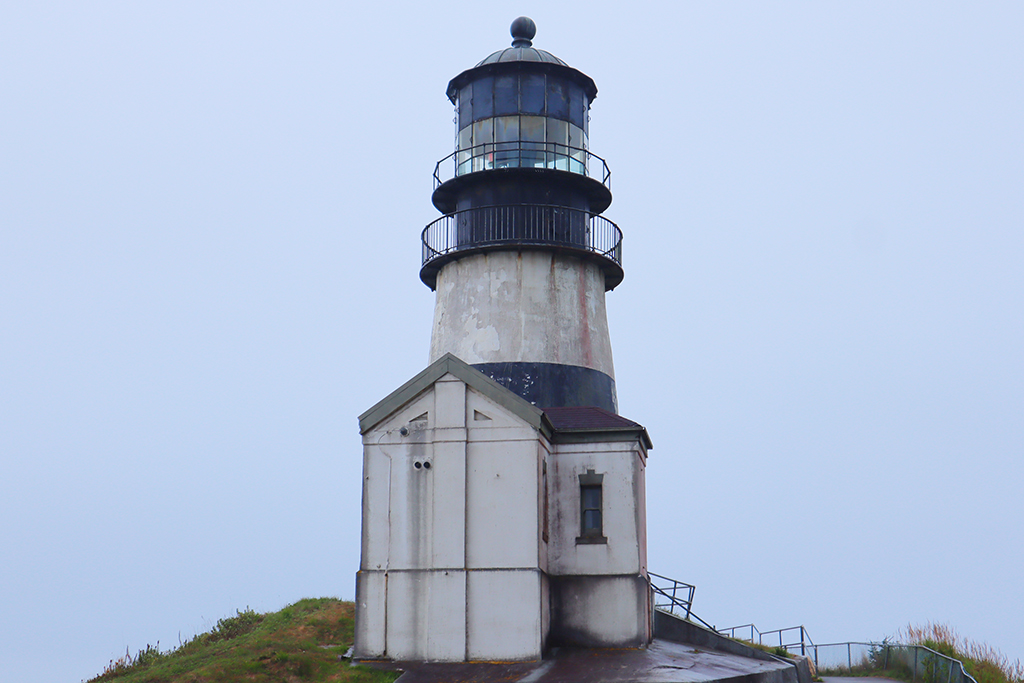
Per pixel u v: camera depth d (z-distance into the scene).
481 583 42.31
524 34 57.22
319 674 40.66
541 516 43.50
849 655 55.81
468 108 55.69
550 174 52.91
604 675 39.09
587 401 51.72
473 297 52.56
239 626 50.59
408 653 42.22
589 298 53.50
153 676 41.59
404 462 43.69
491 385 43.50
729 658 45.47
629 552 45.03
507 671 40.19
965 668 46.44
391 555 43.09
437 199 56.25
